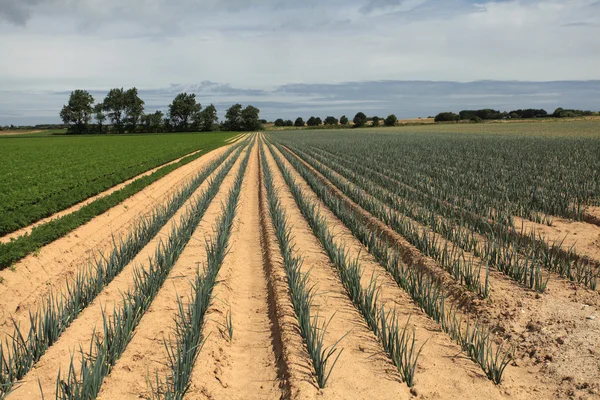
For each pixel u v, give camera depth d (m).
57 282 9.38
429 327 6.77
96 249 11.77
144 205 17.61
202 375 5.54
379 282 8.59
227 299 7.91
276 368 5.97
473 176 18.64
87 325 6.93
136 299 7.03
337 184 19.61
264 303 8.19
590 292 7.25
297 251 10.56
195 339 5.78
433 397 5.07
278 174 25.97
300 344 6.21
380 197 15.05
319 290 8.23
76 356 6.02
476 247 9.74
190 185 20.25
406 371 5.36
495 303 7.11
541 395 5.05
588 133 58.09
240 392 5.53
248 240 12.41
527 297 7.23
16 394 5.18
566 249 9.28
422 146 39.06
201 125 133.75
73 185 19.92
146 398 5.12
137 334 6.57
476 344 6.01
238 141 70.62
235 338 6.88
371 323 6.65
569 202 13.25
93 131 121.38
